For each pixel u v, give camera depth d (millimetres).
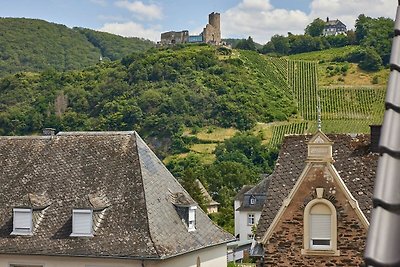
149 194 41594
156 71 189125
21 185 44031
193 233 42375
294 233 27938
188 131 170500
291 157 32031
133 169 42938
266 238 28156
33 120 168000
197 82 187125
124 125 172500
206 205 113438
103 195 41750
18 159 45844
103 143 45156
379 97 191625
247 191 106125
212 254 44812
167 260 39156
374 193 3836
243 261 71688
